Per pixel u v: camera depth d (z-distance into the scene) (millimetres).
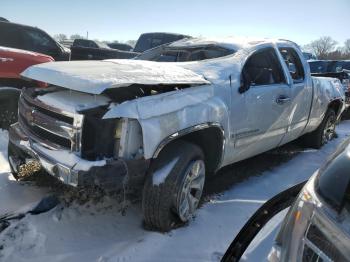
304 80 5250
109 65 3621
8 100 5676
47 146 3238
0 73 5637
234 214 3734
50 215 3463
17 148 3809
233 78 3873
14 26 8625
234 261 2352
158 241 3139
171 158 3221
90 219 3459
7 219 3350
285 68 4781
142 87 3230
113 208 3656
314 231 1710
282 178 4898
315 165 5586
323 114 6062
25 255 2930
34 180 4176
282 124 4746
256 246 2434
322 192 1789
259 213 2617
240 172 4922
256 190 4406
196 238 3250
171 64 3863
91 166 2908
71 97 3256
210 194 4148
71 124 3055
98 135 3016
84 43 16672
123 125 2969
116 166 2945
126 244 3113
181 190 3230
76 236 3199
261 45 4547
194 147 3348
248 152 4355
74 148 3039
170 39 11578
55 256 2934
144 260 2916
